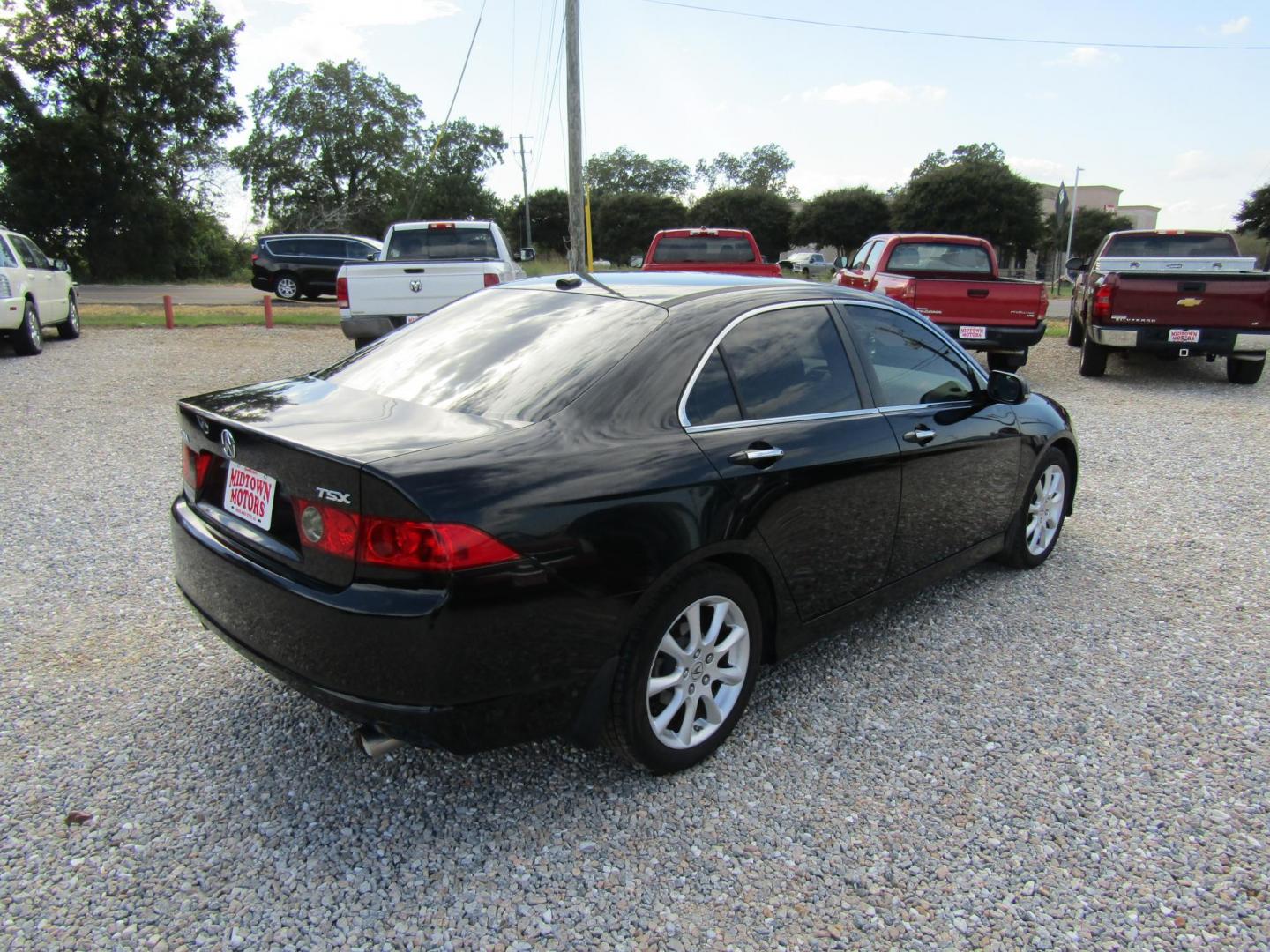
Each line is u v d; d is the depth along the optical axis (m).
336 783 2.89
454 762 3.03
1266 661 3.86
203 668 3.62
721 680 3.07
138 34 38.25
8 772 2.90
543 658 2.51
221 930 2.27
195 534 2.96
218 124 40.59
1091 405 9.86
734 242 14.30
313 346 14.37
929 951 2.27
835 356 3.58
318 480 2.46
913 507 3.79
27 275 12.50
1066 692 3.57
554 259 73.12
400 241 13.20
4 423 8.12
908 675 3.69
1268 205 53.00
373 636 2.36
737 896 2.44
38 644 3.79
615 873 2.52
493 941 2.26
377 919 2.32
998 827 2.75
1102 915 2.39
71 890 2.39
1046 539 4.93
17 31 37.03
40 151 36.91
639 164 110.88
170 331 16.42
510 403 2.84
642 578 2.66
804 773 3.01
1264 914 2.41
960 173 52.94
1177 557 5.13
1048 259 61.44
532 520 2.44
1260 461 7.37
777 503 3.09
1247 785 2.98
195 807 2.75
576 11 17.73
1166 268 13.12
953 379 4.20
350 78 63.62
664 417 2.89
